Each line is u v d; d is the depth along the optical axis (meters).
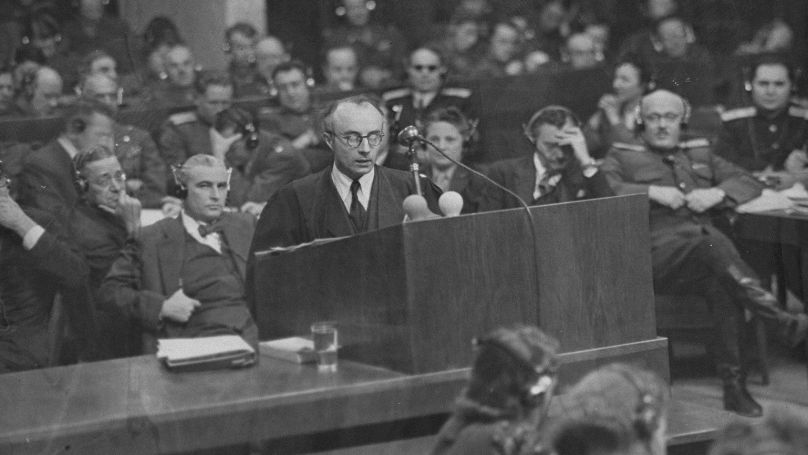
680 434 3.37
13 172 5.84
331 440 3.40
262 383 3.30
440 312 3.20
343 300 3.42
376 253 3.26
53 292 5.01
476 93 6.84
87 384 3.49
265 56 7.06
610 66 7.21
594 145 6.61
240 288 4.95
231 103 6.28
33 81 6.64
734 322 5.66
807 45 7.71
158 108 6.26
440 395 3.19
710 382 5.62
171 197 5.83
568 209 3.36
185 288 4.91
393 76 7.43
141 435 3.18
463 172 5.98
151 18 7.43
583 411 2.44
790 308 5.91
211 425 3.16
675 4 7.64
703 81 7.16
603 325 3.42
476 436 2.57
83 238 5.11
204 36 7.49
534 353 2.63
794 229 5.83
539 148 5.87
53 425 3.19
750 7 7.71
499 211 3.27
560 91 7.05
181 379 3.45
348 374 3.30
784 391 5.54
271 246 4.34
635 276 3.47
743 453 2.25
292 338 3.63
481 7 7.93
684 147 6.25
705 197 5.98
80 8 7.18
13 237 5.00
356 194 4.32
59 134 5.92
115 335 4.94
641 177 6.11
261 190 6.05
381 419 3.20
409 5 7.77
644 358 3.46
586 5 8.20
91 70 6.34
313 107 6.51
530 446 2.51
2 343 4.93
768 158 6.78
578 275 3.38
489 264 3.25
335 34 7.66
